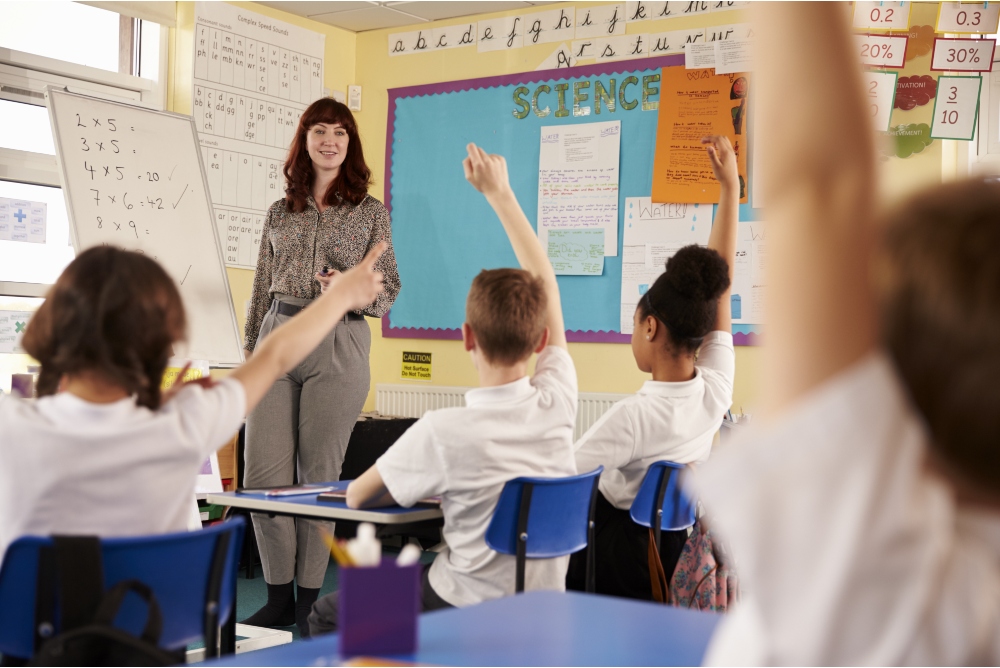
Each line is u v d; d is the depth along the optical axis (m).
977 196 0.37
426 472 1.92
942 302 0.35
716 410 2.41
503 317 1.96
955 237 0.36
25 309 4.18
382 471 1.97
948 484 0.37
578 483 2.01
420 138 5.43
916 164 4.10
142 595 1.14
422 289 5.41
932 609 0.34
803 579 0.35
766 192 0.38
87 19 4.51
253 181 5.03
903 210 0.38
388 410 5.46
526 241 2.15
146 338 1.35
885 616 0.34
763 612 0.36
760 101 0.39
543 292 2.02
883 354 0.37
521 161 5.09
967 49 3.98
